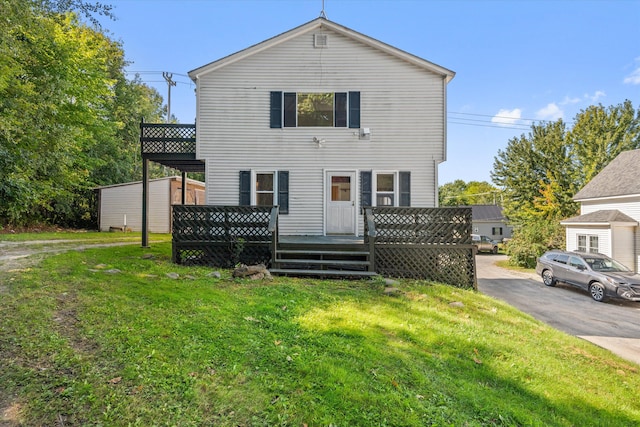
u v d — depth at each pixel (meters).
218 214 7.50
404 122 9.74
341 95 9.83
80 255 7.38
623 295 9.09
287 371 2.79
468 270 7.40
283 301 4.80
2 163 7.43
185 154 9.98
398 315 4.76
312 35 9.81
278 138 9.80
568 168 22.39
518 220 23.78
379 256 7.49
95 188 17.81
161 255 8.40
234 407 2.25
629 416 3.05
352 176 9.80
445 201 60.12
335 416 2.26
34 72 9.46
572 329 6.96
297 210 9.79
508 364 3.70
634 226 13.12
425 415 2.42
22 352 2.74
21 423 1.97
